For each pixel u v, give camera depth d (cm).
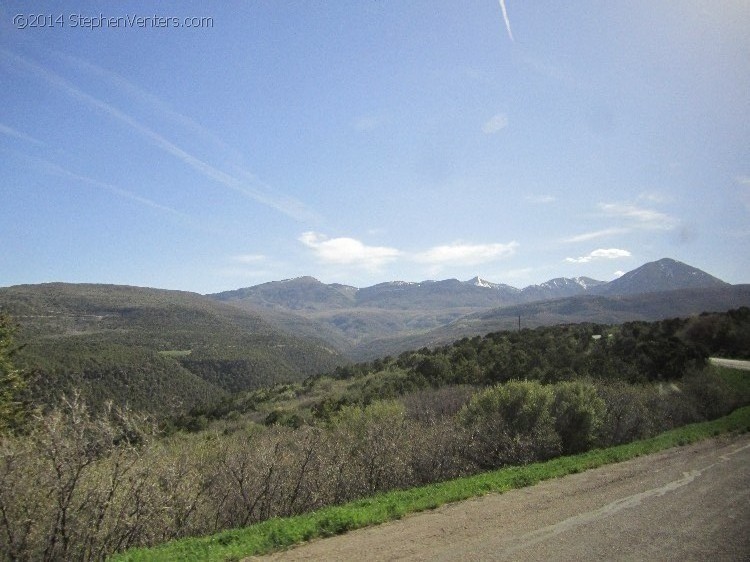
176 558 639
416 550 623
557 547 616
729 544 620
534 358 3350
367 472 1233
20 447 742
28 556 717
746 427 1692
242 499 1020
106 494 768
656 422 2175
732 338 4194
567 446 1859
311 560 603
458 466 1437
